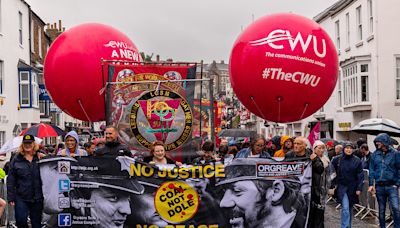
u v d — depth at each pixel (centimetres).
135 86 1081
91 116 1230
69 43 1179
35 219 970
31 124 3138
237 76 999
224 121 5347
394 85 2797
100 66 1170
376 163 1130
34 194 958
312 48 962
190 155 1077
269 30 970
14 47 3009
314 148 1138
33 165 959
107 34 1202
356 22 3122
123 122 1076
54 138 3850
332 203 1741
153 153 913
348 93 3109
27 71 3092
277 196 885
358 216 1477
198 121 1086
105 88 1085
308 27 978
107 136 998
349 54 3244
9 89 2883
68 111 1236
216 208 880
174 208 880
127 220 884
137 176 881
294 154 959
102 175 884
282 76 959
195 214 880
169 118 1077
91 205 885
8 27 2891
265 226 884
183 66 1127
